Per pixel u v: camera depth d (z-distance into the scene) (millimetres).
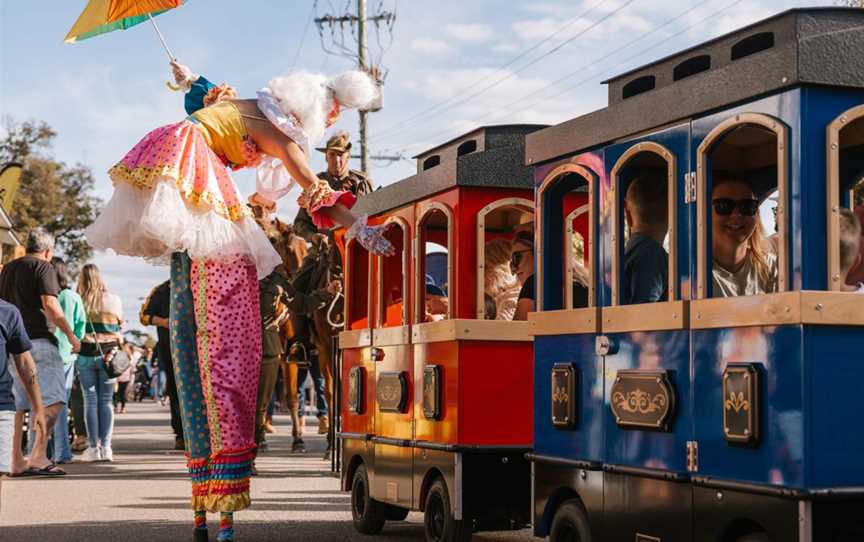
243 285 6059
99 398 12891
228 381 6016
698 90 4461
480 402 6070
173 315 6188
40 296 11211
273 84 6094
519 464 6105
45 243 11492
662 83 4926
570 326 5254
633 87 5152
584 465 5051
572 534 5281
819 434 3861
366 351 7457
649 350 4695
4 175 17547
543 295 5602
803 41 3953
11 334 7164
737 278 4922
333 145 11445
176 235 5785
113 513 8227
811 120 3977
